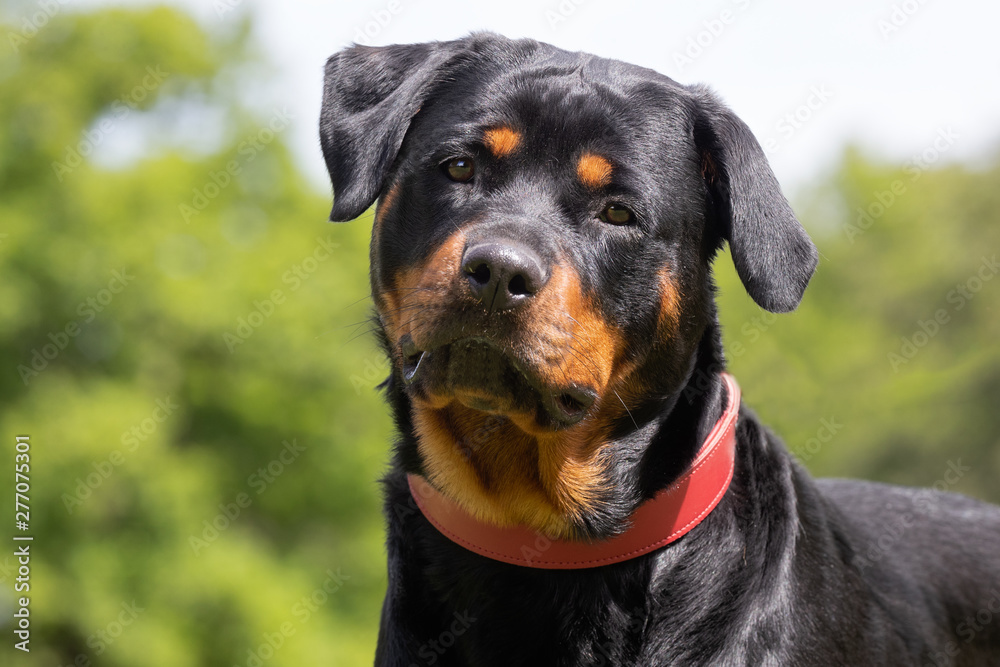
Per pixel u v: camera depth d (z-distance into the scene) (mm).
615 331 2775
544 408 2607
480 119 2811
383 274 2939
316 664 12617
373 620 14555
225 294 13828
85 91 14188
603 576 2707
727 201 2934
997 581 3736
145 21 15031
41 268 12562
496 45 3057
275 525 15523
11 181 12875
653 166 2816
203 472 13852
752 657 2658
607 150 2773
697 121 2969
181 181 14367
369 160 2973
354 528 15562
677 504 2746
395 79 3221
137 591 12164
